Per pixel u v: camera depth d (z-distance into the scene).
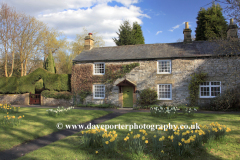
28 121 9.66
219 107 14.66
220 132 6.06
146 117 11.32
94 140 5.81
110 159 4.91
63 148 5.84
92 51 20.50
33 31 27.11
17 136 7.19
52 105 19.78
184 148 5.00
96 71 18.84
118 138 6.62
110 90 18.08
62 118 10.79
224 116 11.12
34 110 14.23
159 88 16.91
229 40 12.22
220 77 15.27
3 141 6.58
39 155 5.29
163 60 16.77
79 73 19.06
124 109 16.67
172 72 16.44
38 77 20.97
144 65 17.19
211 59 15.54
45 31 30.44
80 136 7.19
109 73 18.09
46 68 27.33
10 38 25.08
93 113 13.12
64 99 19.45
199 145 5.40
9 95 21.58
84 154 5.27
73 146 6.01
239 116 11.09
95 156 5.12
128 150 5.50
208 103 15.41
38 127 8.61
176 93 16.27
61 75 20.30
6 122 8.64
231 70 14.99
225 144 5.72
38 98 20.80
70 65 36.09
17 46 26.25
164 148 5.52
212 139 5.75
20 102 21.16
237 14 10.09
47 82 20.61
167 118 10.75
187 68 16.08
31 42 27.50
